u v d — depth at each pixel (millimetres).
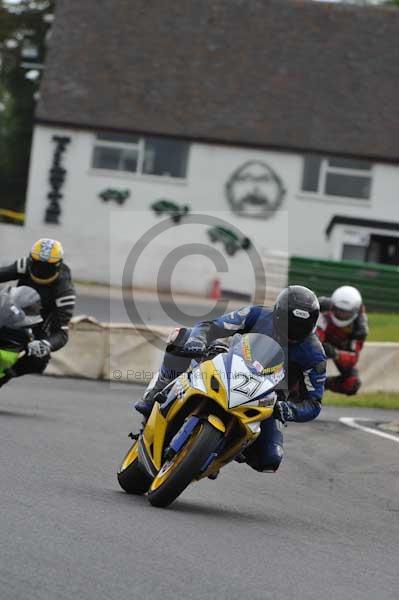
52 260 41531
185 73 144500
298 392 28578
